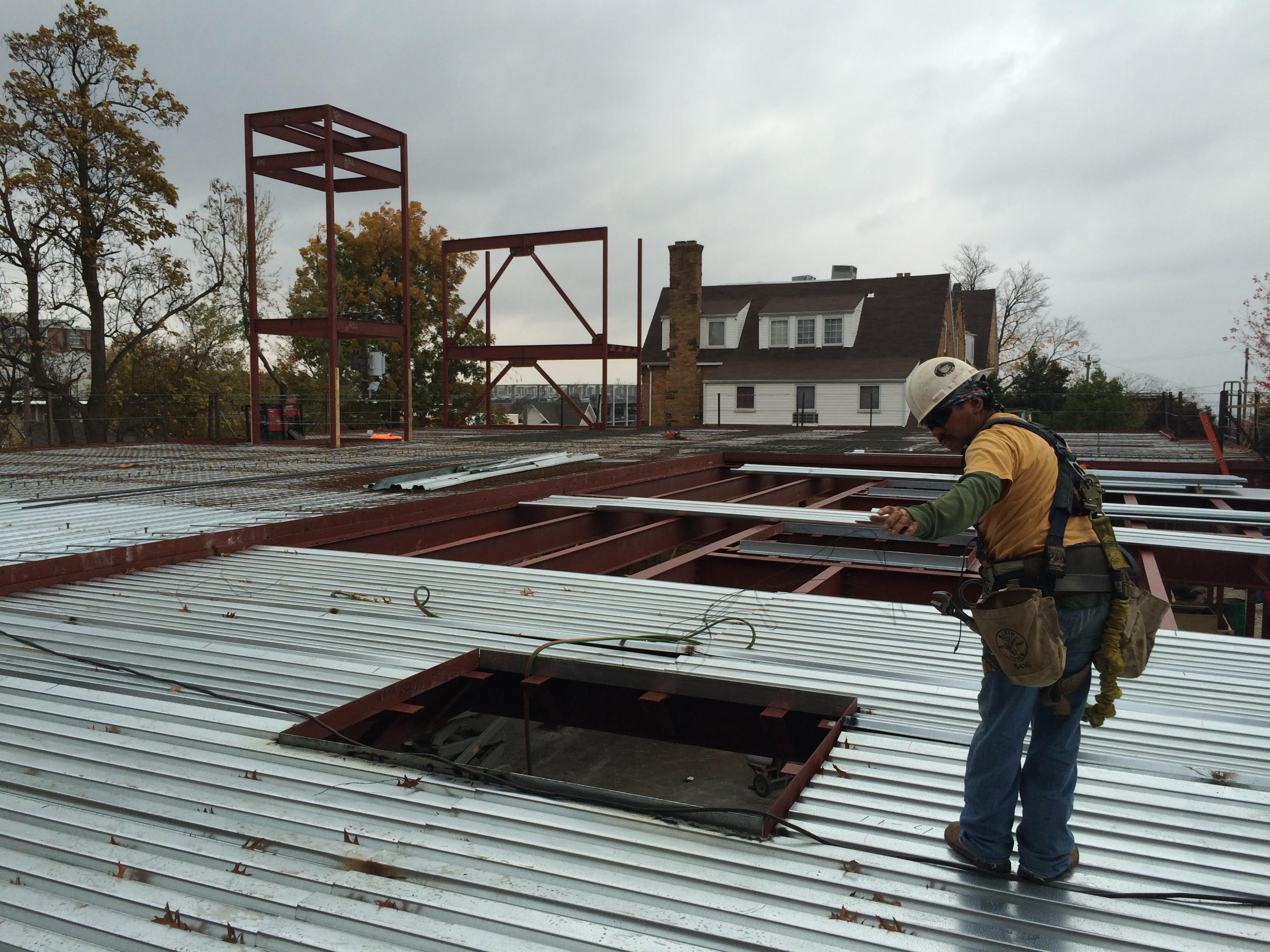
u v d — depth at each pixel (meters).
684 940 2.09
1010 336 49.38
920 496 11.12
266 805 2.73
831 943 2.08
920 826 2.58
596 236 23.98
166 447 16.70
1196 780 2.92
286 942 2.09
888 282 38.41
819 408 35.19
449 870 2.36
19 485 9.95
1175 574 7.51
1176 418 20.25
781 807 2.65
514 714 4.37
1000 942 2.07
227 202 28.58
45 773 2.96
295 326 16.20
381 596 5.38
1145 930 2.13
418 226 37.09
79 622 4.77
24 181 21.64
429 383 38.25
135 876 2.38
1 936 2.15
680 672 3.95
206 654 4.20
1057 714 2.20
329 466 12.36
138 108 23.28
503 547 7.91
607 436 21.66
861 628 4.76
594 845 2.49
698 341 35.84
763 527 8.52
